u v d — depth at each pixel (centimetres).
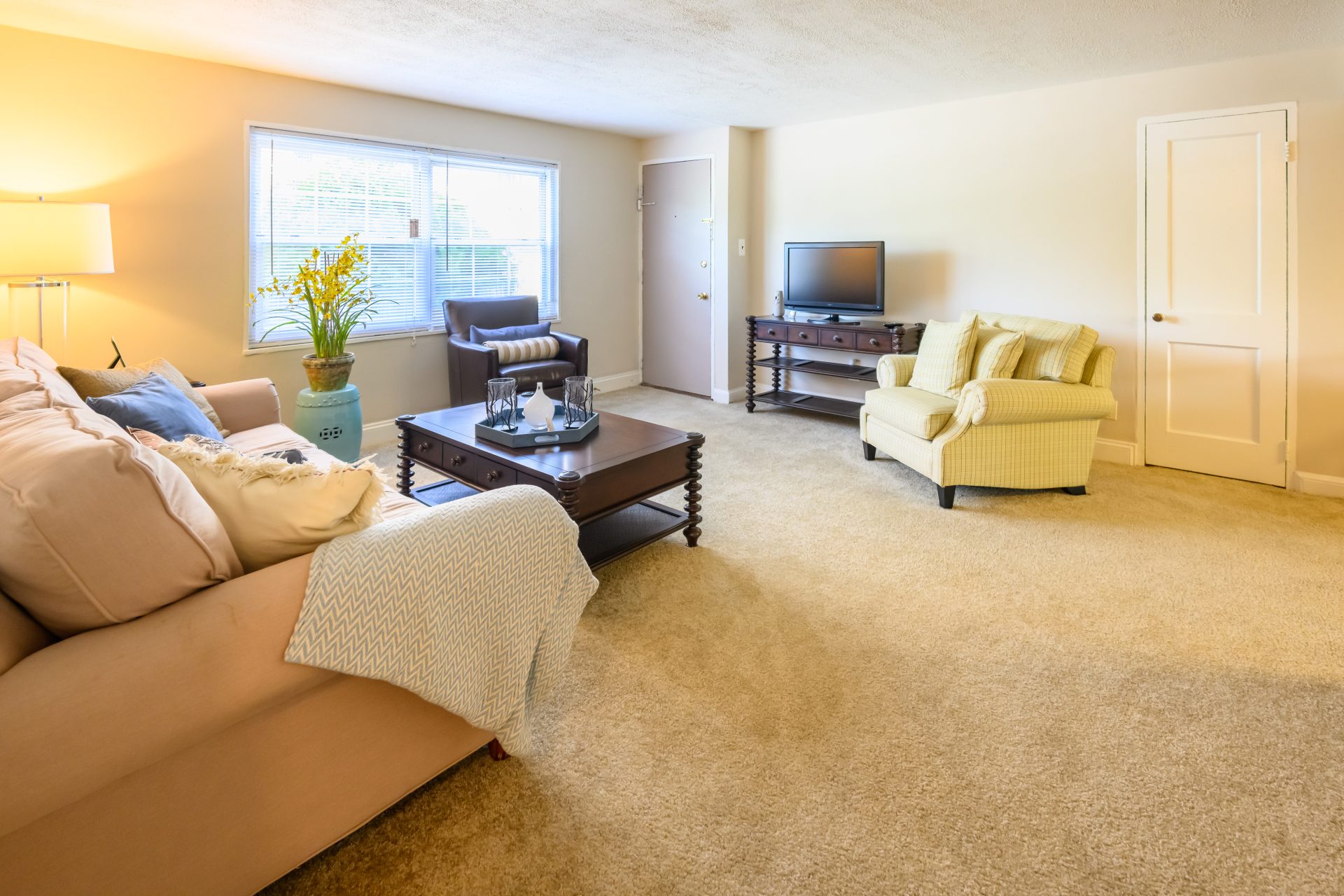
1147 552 289
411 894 134
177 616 112
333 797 136
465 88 434
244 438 285
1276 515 329
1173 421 401
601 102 470
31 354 230
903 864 140
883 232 505
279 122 402
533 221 549
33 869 102
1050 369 346
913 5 293
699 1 290
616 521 297
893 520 327
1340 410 350
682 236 598
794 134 547
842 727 181
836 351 547
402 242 471
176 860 115
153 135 361
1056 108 421
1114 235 408
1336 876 137
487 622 148
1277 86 352
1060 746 174
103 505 105
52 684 98
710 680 202
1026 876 137
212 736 117
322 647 121
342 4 293
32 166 329
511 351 473
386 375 471
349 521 136
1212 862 140
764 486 374
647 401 586
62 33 327
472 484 281
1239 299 372
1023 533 310
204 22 313
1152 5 290
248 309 402
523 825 150
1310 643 219
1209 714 186
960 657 213
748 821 151
